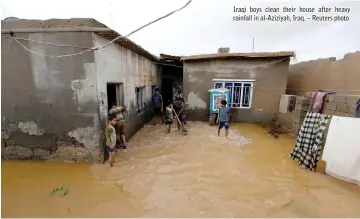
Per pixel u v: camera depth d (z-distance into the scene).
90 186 3.98
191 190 3.92
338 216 3.22
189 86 9.80
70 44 4.45
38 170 4.57
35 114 4.84
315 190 3.93
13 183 4.00
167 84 14.05
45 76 4.64
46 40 4.48
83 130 4.83
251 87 9.34
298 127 7.15
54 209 3.28
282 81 9.09
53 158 5.04
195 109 9.99
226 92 9.08
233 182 4.23
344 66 7.20
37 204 3.38
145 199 3.61
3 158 5.09
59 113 4.79
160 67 12.74
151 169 4.75
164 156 5.52
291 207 3.43
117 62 5.82
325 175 4.52
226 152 5.89
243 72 9.28
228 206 3.44
